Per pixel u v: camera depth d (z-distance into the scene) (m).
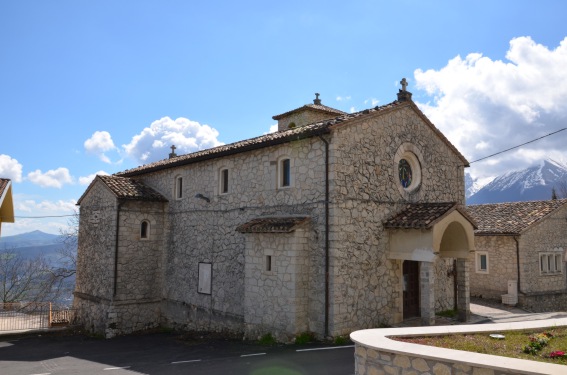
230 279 15.99
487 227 22.73
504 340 7.16
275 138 14.24
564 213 23.53
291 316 12.85
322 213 13.05
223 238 16.50
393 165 14.76
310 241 13.27
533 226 21.81
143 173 21.19
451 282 16.66
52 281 31.09
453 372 5.85
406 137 15.41
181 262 18.45
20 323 20.50
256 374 9.75
